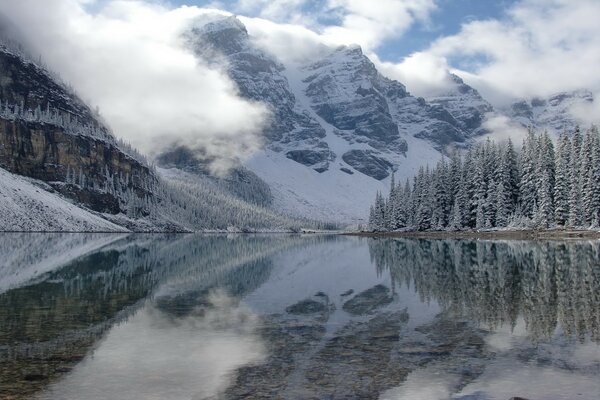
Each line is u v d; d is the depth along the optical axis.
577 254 57.06
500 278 36.81
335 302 27.39
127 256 65.75
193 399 12.23
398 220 171.00
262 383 13.41
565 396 12.38
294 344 17.67
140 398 12.31
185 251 83.06
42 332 19.53
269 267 52.19
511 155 120.94
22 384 13.32
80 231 171.25
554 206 106.94
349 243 115.19
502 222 116.69
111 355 16.23
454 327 20.38
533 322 21.23
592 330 19.62
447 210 140.12
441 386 13.12
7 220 149.38
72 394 12.57
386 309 24.92
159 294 30.67
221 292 31.80
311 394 12.55
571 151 104.56
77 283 35.56
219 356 16.09
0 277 39.06
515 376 13.93
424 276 39.72
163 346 17.44
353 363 15.21
